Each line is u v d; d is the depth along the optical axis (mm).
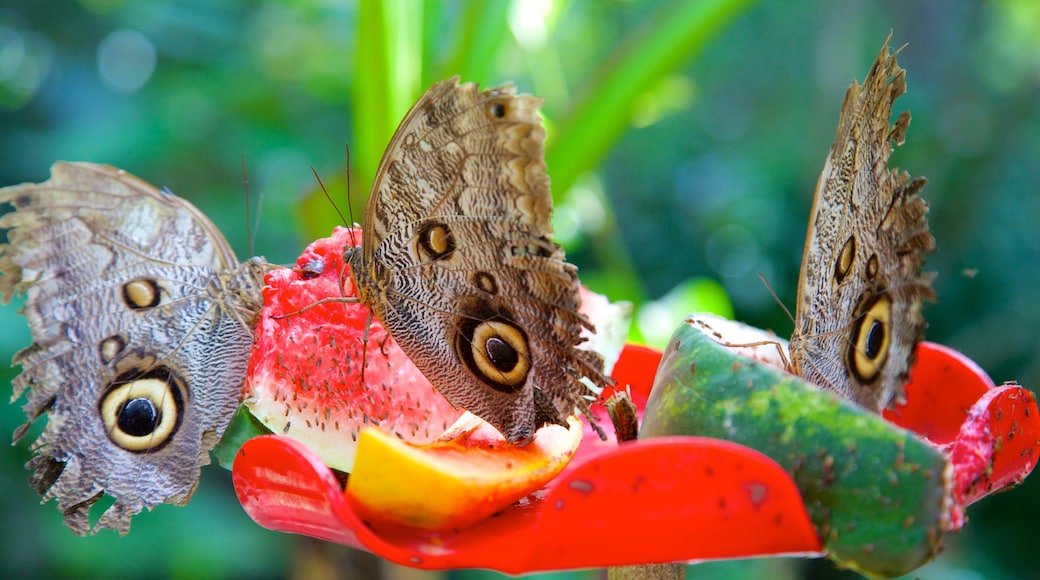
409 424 626
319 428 613
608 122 787
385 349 631
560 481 516
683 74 1736
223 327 620
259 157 1324
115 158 1314
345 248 639
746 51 1893
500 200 563
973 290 1685
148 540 1245
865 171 591
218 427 618
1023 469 586
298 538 953
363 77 762
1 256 598
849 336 603
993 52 1886
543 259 564
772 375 549
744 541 519
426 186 572
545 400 580
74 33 1539
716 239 1791
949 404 633
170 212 616
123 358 612
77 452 608
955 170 1729
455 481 548
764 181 1776
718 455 515
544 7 841
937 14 1818
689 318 594
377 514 550
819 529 533
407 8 768
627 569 594
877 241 606
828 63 1750
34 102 1493
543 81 871
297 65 1349
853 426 533
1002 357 1629
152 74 1439
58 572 1282
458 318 587
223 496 1336
